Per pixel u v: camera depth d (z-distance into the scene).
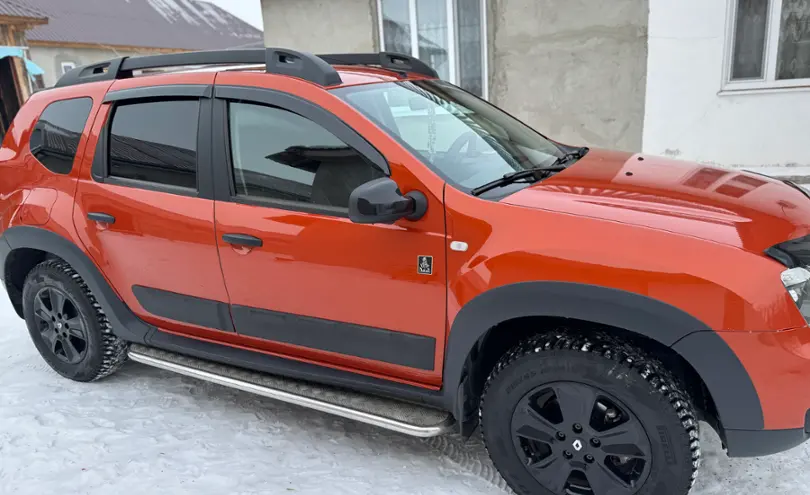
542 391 2.32
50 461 2.93
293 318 2.78
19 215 3.45
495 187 2.50
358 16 7.73
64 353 3.67
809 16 6.05
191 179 2.92
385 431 3.10
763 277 1.98
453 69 7.70
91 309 3.41
